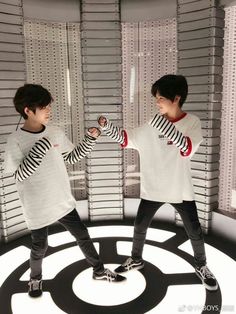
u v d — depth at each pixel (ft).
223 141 11.93
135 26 12.94
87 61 12.44
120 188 13.35
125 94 13.53
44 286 8.82
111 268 9.68
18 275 9.45
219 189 12.28
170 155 8.04
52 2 11.79
